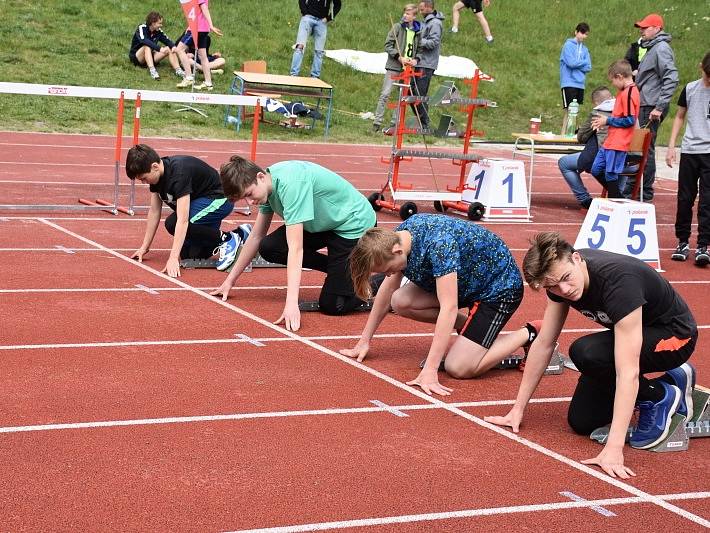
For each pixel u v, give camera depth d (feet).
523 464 18.22
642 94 51.26
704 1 115.75
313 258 28.53
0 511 14.79
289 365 23.16
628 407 17.92
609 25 110.42
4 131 64.59
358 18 101.81
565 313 19.36
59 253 33.50
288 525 15.02
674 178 68.49
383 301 23.58
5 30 83.10
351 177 58.85
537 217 49.65
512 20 108.17
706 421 20.47
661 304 18.47
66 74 77.46
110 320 25.82
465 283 22.44
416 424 19.97
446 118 47.34
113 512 15.05
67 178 50.67
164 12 93.45
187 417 19.31
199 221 32.42
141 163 30.45
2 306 26.35
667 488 17.52
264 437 18.62
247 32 93.71
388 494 16.44
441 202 48.11
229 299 28.96
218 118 74.95
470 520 15.69
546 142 50.16
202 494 15.92
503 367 24.29
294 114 76.84
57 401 19.65
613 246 36.65
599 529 15.67
